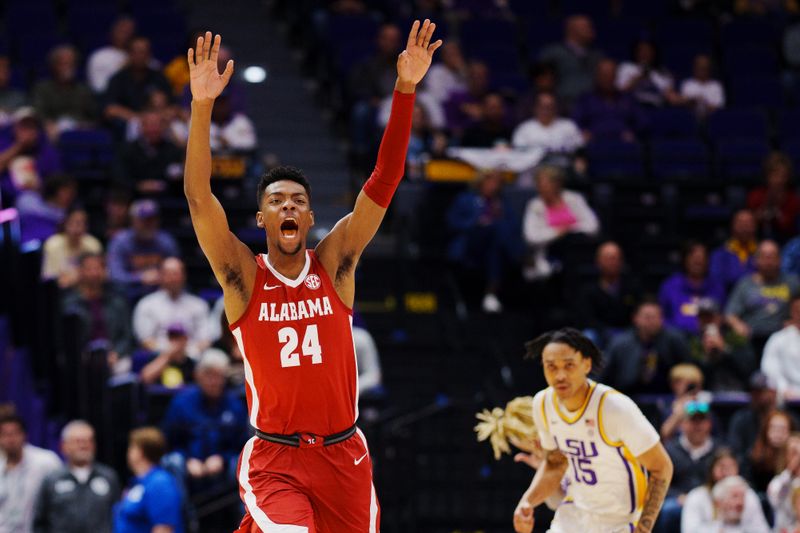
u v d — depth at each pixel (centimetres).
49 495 2458
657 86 4328
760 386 2820
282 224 1312
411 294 3612
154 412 2875
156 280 3206
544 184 3547
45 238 3300
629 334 3058
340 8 4569
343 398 1346
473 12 4672
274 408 1334
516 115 4038
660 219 3747
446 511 2998
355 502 1352
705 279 3366
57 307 2809
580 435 1562
